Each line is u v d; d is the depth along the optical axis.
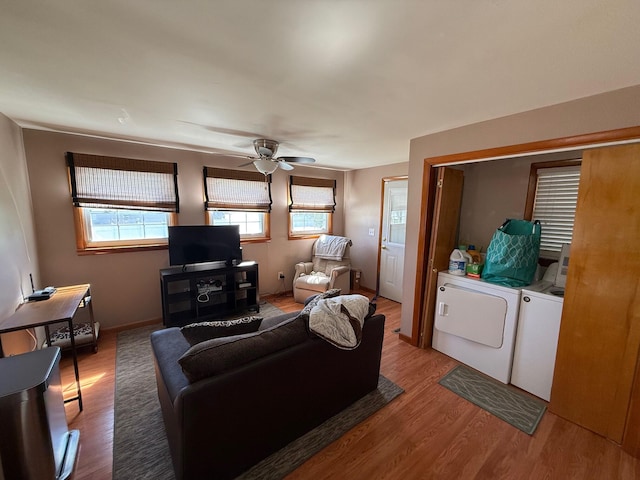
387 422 1.89
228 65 1.41
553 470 1.56
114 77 1.55
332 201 5.18
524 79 1.52
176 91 1.73
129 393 2.14
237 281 3.86
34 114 2.18
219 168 3.76
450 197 2.81
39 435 1.27
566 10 0.97
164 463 1.55
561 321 1.94
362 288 5.13
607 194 1.71
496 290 2.37
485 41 1.18
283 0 0.94
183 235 3.34
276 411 1.57
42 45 1.24
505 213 2.87
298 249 4.84
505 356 2.33
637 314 1.63
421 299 2.88
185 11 1.01
